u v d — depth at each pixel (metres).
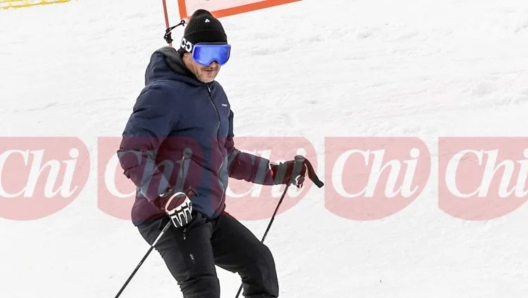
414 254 7.00
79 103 13.35
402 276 6.57
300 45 15.97
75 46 18.22
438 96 11.80
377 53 14.84
